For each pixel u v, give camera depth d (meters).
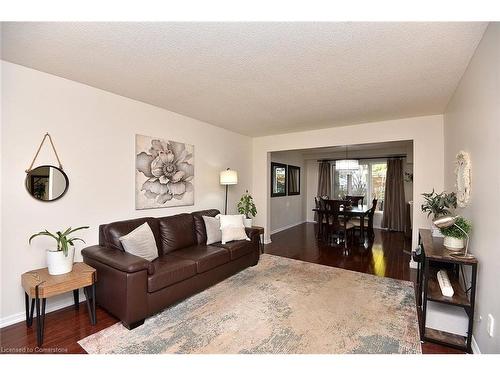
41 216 2.30
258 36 1.74
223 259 3.07
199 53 1.97
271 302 2.57
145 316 2.17
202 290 2.85
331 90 2.73
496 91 1.49
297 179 7.64
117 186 2.91
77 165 2.55
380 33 1.69
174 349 1.82
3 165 2.08
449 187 3.10
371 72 2.29
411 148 6.32
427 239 2.54
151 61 2.11
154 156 3.30
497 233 1.47
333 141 4.48
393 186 6.65
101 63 2.14
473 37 1.73
